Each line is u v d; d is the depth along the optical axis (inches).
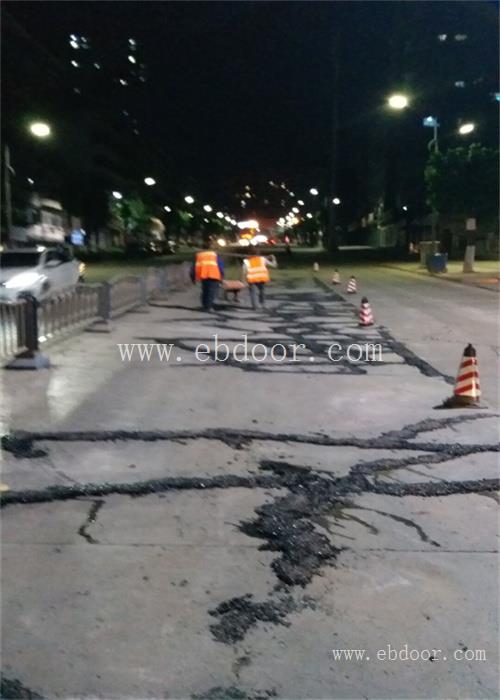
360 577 174.6
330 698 132.9
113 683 135.8
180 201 5310.0
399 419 313.9
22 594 165.3
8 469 244.7
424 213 2573.8
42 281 724.7
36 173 2566.4
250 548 189.0
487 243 1882.4
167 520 205.6
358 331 604.1
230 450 268.1
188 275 1064.8
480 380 399.2
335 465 252.7
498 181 1510.8
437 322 665.6
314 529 200.7
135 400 343.6
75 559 182.2
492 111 2237.9
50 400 339.3
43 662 141.5
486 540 195.2
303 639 149.3
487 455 264.2
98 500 219.8
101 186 3221.0
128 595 165.2
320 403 343.3
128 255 2497.5
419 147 2640.3
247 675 138.3
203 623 154.5
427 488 231.0
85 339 527.5
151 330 585.0
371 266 1972.2
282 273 1637.6
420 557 185.0
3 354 405.1
